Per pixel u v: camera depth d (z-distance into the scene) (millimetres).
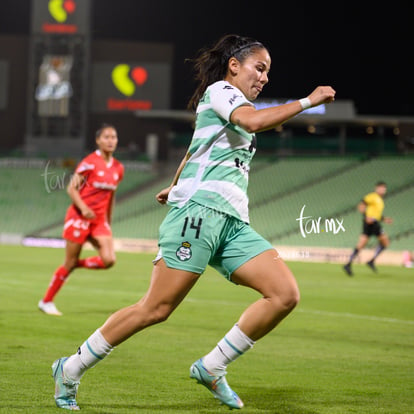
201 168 7527
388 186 55688
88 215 15289
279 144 71438
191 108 8062
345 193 56531
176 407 7992
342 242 48656
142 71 75875
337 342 13375
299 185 60031
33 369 9977
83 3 73375
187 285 7453
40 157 71375
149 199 64750
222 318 16641
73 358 7637
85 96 73938
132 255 46844
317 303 20969
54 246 56969
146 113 73562
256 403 8312
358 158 61938
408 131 70312
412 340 13836
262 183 61875
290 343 13125
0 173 69750
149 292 7516
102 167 15844
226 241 7664
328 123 71812
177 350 11938
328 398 8664
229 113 7133
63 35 73625
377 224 32812
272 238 52094
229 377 9898
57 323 14922
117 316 7500
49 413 7539
